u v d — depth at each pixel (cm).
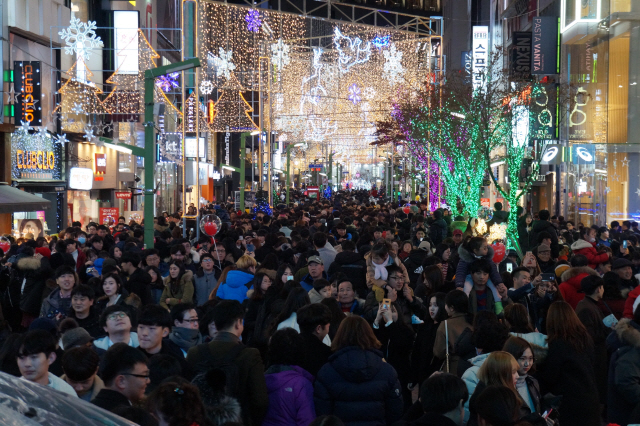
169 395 380
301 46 5256
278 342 577
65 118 3181
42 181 2897
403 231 2084
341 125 6494
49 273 1021
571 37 3212
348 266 1012
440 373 490
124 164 4153
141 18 4491
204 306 839
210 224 1593
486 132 2669
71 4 3369
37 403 229
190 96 4125
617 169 2972
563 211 3653
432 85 3312
